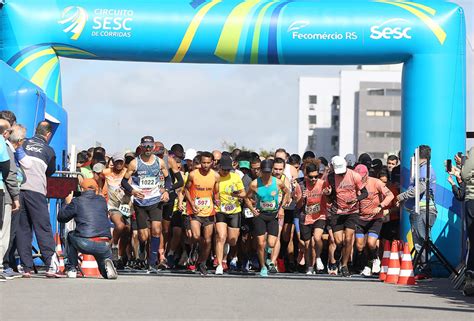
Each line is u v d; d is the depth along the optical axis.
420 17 26.28
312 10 26.31
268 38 26.08
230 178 24.20
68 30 26.12
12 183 18.70
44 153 20.00
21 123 23.00
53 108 25.66
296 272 27.59
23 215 19.84
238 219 24.53
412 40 26.22
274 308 14.50
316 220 25.30
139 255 26.27
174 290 17.56
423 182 23.27
